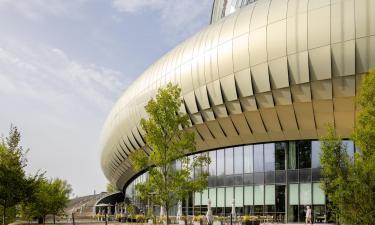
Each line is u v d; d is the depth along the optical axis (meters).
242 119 33.47
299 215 33.31
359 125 15.65
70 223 47.09
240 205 37.31
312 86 28.61
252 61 30.53
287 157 34.53
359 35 26.47
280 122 32.25
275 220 34.38
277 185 34.84
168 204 21.53
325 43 27.42
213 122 35.06
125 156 53.88
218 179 39.28
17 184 24.73
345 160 15.28
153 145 21.83
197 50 35.00
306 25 28.16
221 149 39.28
